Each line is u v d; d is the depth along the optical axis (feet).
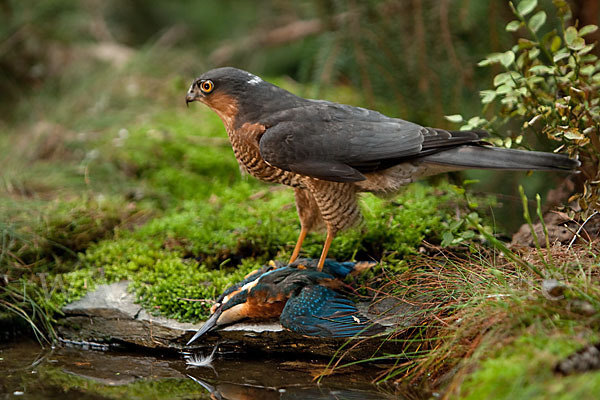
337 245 30.60
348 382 23.99
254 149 27.84
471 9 35.73
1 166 41.29
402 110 39.22
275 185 37.78
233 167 40.04
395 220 31.19
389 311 25.89
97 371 25.61
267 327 26.32
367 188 27.45
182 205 36.83
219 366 25.98
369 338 24.90
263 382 24.18
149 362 26.61
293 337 26.18
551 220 29.66
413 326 24.41
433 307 25.04
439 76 37.52
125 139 42.65
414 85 38.73
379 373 24.52
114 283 29.96
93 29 55.42
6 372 25.48
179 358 27.09
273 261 28.73
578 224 27.43
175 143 41.98
